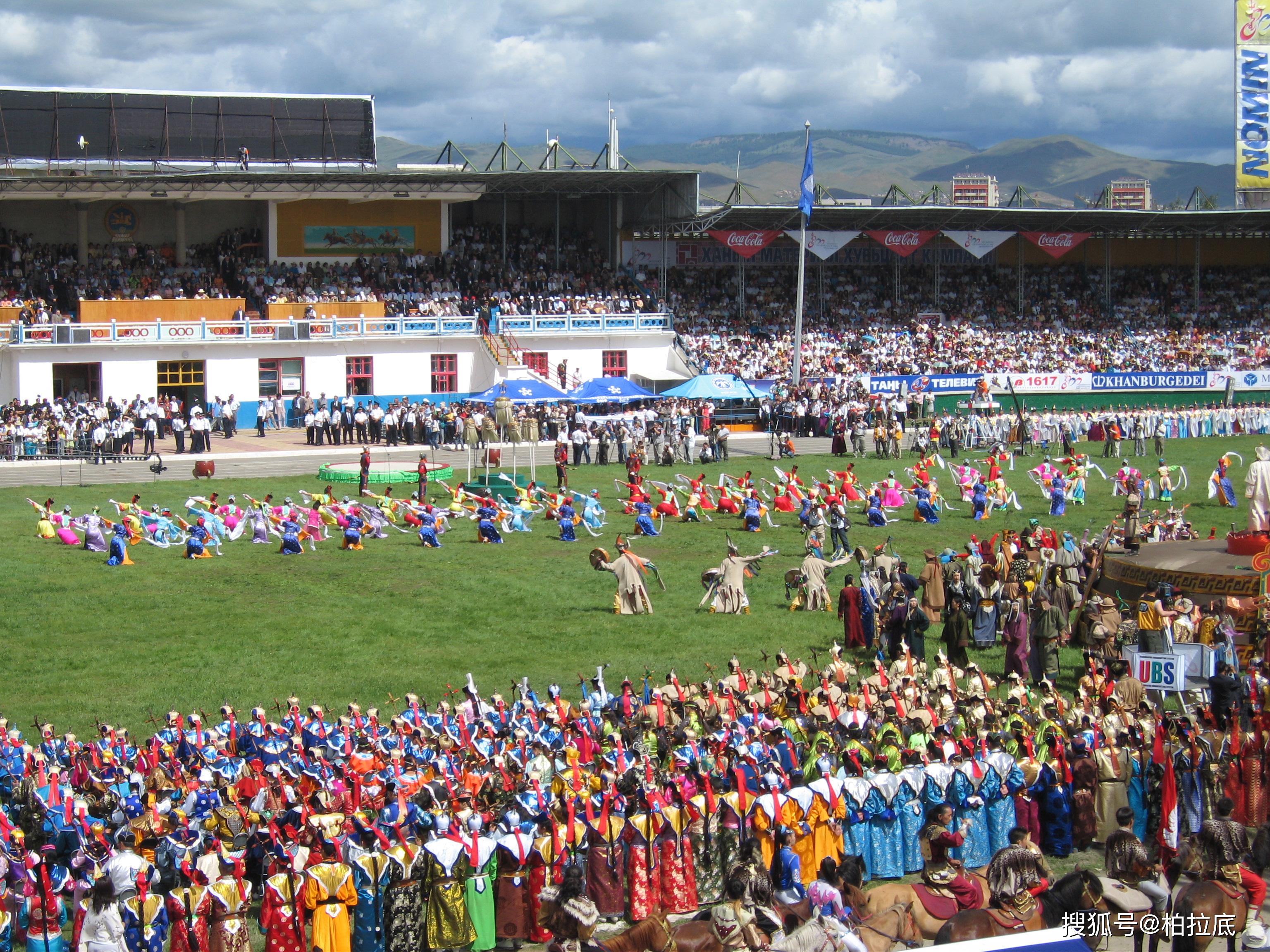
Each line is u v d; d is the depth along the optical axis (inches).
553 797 714.8
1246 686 940.0
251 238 3137.3
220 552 1643.7
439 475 2193.7
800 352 2930.6
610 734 813.9
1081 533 1785.2
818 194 3459.6
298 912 635.5
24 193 2787.9
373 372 2910.9
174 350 2719.0
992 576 1263.5
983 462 2469.2
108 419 2397.9
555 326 3029.0
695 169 3120.1
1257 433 2933.1
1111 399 3270.2
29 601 1363.2
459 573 1536.7
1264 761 797.2
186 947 625.0
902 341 3314.5
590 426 2534.5
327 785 748.6
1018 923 553.3
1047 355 3316.9
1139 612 1127.6
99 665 1149.1
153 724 992.2
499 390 2490.2
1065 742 808.3
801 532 1823.3
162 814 729.0
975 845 762.8
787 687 921.5
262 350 2802.7
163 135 3051.2
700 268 3484.3
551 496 1968.5
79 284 2837.1
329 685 1097.4
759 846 653.9
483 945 663.1
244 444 2518.5
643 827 690.2
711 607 1376.7
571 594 1435.8
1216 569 1196.5
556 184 3201.3
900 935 570.6
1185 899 594.2
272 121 3127.5
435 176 3038.9
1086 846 800.3
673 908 694.5
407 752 808.3
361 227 3181.6
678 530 1843.0
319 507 1766.7
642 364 3129.9
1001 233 3417.8
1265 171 3435.0
